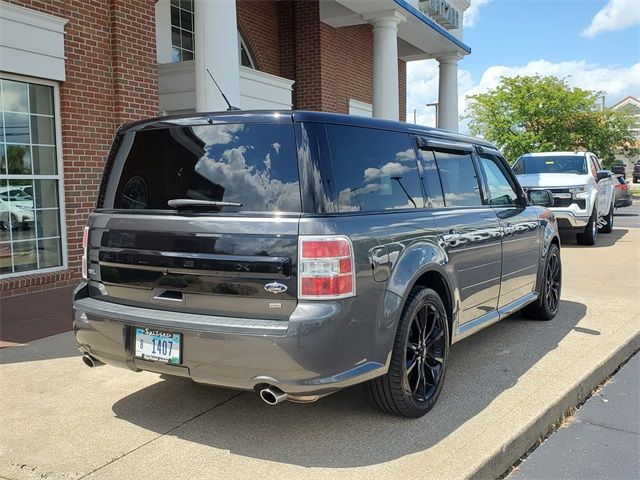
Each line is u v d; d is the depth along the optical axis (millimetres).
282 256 3176
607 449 3701
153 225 3551
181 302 3445
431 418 3822
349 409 3980
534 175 13047
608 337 5656
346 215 3381
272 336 3104
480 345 5434
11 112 7527
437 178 4418
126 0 8617
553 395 4172
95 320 3666
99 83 8422
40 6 7594
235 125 3512
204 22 8266
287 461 3289
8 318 6391
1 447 3488
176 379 4582
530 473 3406
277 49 14047
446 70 17250
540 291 6059
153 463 3287
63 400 4184
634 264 10180
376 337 3424
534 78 25469
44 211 8008
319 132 3416
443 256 4082
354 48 15438
